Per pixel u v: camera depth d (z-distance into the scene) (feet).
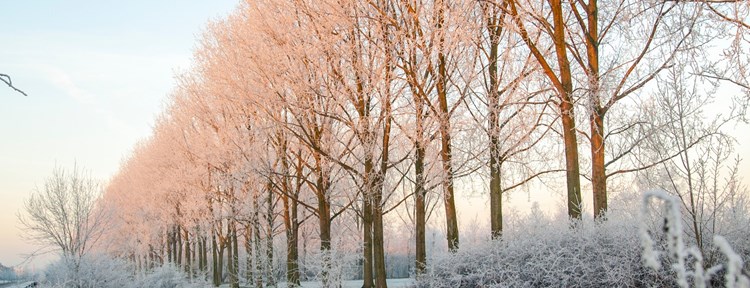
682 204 21.94
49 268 65.87
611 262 23.47
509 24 31.55
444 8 33.60
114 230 107.65
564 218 31.65
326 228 49.73
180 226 102.27
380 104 37.24
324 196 49.55
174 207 96.43
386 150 38.58
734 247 21.89
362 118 38.11
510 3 31.63
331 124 46.14
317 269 42.98
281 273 62.90
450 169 36.94
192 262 106.52
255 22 41.68
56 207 67.41
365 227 47.03
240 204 64.90
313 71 39.91
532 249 27.53
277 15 40.09
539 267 26.23
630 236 23.79
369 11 36.37
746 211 23.43
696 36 28.17
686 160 20.79
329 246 49.55
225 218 69.87
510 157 39.06
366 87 37.27
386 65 35.94
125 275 69.21
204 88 59.88
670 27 28.73
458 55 35.96
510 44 36.35
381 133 40.27
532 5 36.55
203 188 73.05
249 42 42.16
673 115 22.76
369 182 38.63
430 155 40.50
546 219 33.27
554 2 31.48
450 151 37.22
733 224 22.61
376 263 38.73
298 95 40.27
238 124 55.21
